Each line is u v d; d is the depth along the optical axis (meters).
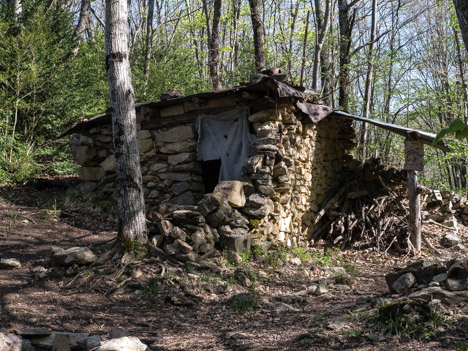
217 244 7.86
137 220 7.06
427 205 12.96
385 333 3.95
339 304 5.70
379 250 10.27
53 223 9.41
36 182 12.23
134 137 7.16
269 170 8.81
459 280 4.62
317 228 11.11
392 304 4.14
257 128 9.12
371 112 19.95
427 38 24.62
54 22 14.75
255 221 8.35
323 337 4.07
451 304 4.29
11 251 7.45
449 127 1.97
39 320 4.83
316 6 19.27
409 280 5.03
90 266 6.69
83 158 11.41
